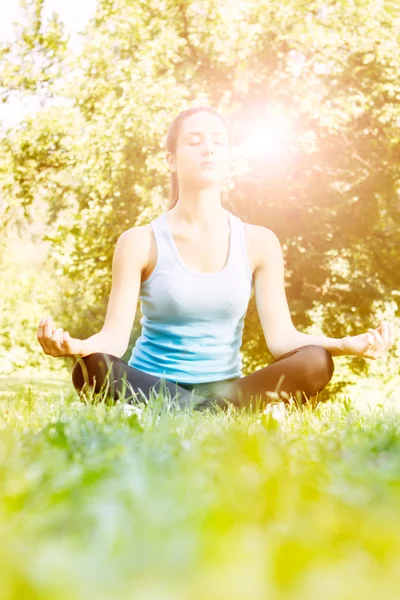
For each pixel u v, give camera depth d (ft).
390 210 34.09
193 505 3.01
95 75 36.29
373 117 33.22
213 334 11.35
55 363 51.31
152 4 34.01
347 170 33.86
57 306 45.73
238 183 32.68
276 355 11.75
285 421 8.66
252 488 3.53
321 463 4.77
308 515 3.10
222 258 11.65
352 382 37.93
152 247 11.57
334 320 35.58
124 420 7.35
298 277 35.35
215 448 5.44
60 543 2.51
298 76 33.24
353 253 35.70
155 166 30.86
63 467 4.37
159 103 30.58
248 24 32.99
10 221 40.93
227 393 10.28
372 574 1.99
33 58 38.09
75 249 35.22
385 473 4.13
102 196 34.30
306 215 33.86
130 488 3.32
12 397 9.03
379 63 32.99
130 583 1.76
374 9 32.40
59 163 38.93
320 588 1.74
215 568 1.86
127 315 11.31
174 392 10.18
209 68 33.55
